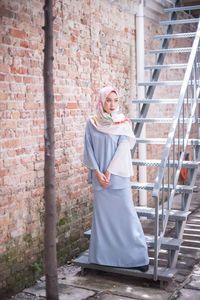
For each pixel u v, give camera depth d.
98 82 4.96
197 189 7.71
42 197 3.96
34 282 3.86
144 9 6.02
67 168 4.41
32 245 3.84
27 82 3.73
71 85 4.43
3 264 3.50
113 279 3.88
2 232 3.48
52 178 2.80
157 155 6.81
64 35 4.27
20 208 3.68
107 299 3.45
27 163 3.75
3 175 3.48
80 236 4.68
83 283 3.80
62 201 4.34
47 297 2.87
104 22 5.05
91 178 3.89
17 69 3.61
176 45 7.32
